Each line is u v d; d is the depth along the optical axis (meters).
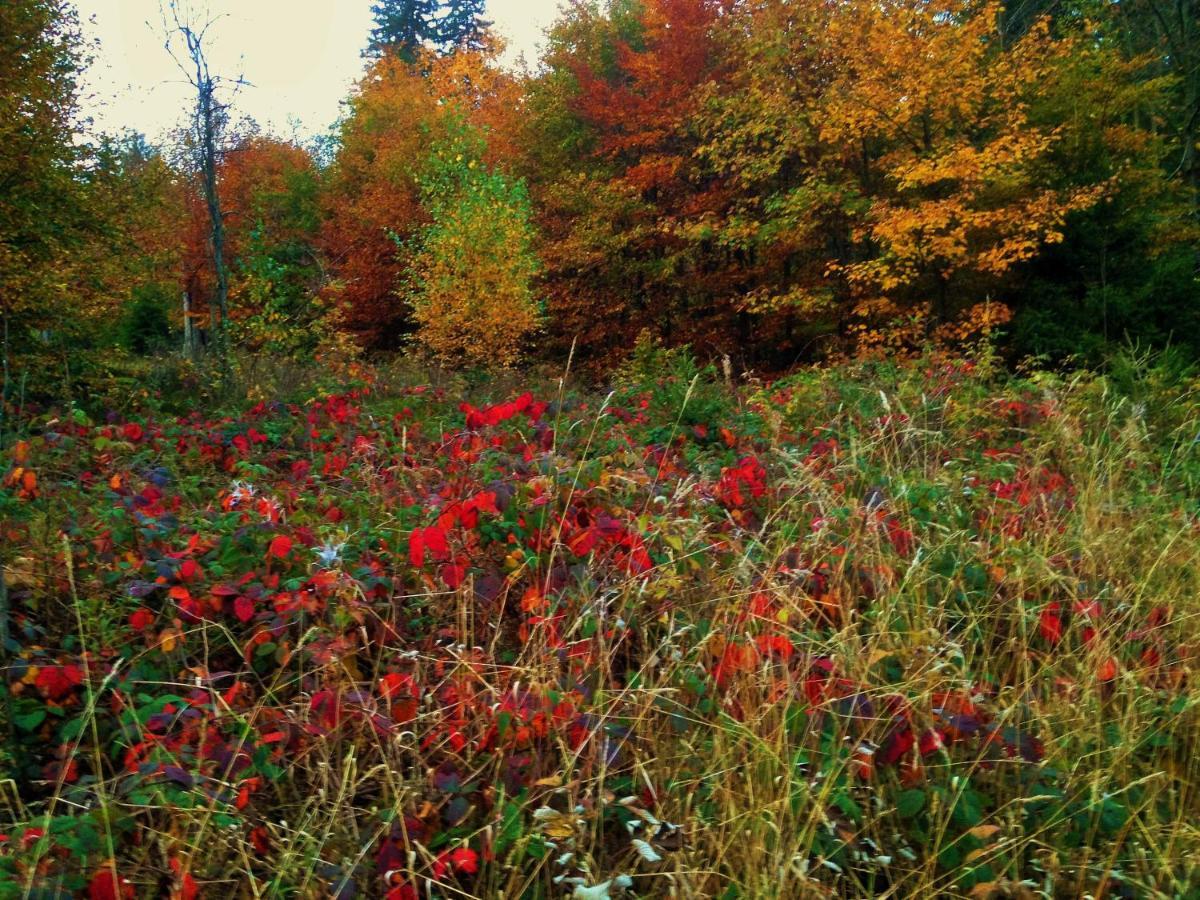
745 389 7.91
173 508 4.12
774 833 2.22
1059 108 13.85
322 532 3.46
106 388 10.56
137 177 14.68
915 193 14.23
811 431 5.91
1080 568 3.62
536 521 3.29
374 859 2.16
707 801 2.38
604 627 2.93
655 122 18.81
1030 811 2.40
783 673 2.67
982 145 14.05
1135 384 8.21
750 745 2.46
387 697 2.49
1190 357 12.79
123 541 3.39
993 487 4.57
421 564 3.14
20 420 4.29
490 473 3.82
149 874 2.01
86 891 1.94
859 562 3.38
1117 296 13.16
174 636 2.66
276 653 2.73
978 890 2.12
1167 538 3.91
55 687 2.49
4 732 2.47
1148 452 5.43
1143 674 2.88
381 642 2.84
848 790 2.35
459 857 2.06
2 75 12.26
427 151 24.89
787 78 15.78
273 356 11.73
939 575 3.37
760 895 2.04
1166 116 17.91
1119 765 2.58
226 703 2.38
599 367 20.17
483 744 2.44
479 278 17.86
